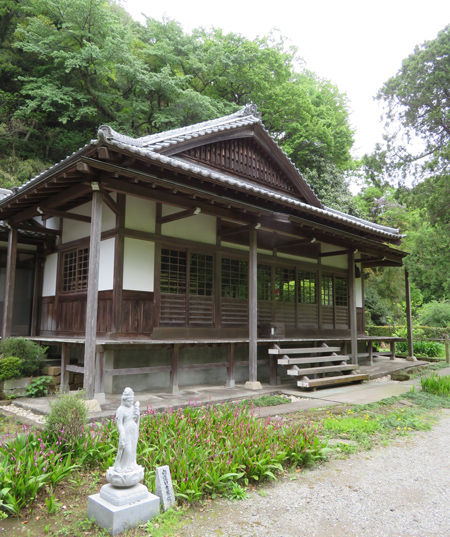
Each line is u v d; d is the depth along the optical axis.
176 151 8.75
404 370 12.42
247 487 3.89
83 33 19.78
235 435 4.52
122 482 3.15
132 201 8.02
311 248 12.28
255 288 8.83
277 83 24.84
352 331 11.11
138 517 3.14
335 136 25.48
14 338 7.88
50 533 3.04
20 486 3.33
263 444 4.32
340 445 5.10
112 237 7.91
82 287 8.74
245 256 10.22
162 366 7.71
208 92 24.94
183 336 8.61
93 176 6.25
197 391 8.22
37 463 3.64
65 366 7.56
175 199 7.23
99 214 6.39
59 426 4.21
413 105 11.14
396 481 4.12
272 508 3.49
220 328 9.42
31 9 21.12
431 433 5.99
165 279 8.52
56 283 9.62
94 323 6.20
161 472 3.44
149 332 8.05
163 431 4.59
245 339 9.15
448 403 8.04
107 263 7.96
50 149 21.97
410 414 6.96
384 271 19.36
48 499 3.32
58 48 20.52
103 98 21.25
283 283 11.46
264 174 11.03
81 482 3.86
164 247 8.54
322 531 3.12
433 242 10.09
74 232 9.24
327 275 13.06
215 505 3.52
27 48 19.34
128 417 3.33
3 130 19.09
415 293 25.19
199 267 9.23
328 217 9.45
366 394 8.60
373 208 26.00
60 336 9.09
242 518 3.30
